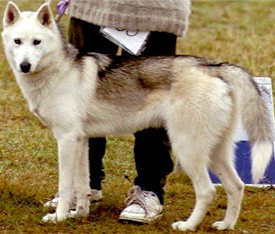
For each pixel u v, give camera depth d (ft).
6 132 36.32
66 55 23.73
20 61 23.04
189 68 23.16
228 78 23.02
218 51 54.44
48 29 23.45
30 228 23.49
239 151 29.37
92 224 24.06
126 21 24.12
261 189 29.04
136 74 23.66
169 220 24.77
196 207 23.45
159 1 24.13
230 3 74.08
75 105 23.61
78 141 23.77
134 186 25.00
